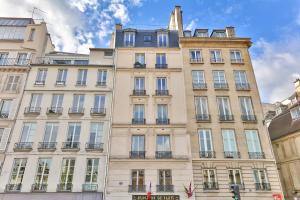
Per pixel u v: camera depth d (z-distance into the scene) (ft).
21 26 92.53
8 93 76.59
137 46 89.40
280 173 87.71
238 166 67.56
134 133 71.72
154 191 63.52
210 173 67.05
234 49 88.33
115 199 62.08
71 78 80.12
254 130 73.61
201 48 87.81
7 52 84.53
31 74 80.07
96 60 86.22
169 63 85.20
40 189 62.49
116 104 75.87
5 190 61.72
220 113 76.13
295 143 82.64
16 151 66.90
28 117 72.23
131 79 81.05
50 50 100.17
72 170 65.57
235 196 39.88
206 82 80.89
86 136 70.28
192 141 70.85
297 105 87.97
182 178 65.31
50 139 69.46
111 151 68.28
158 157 67.92
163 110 76.74
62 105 74.90
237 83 81.51
